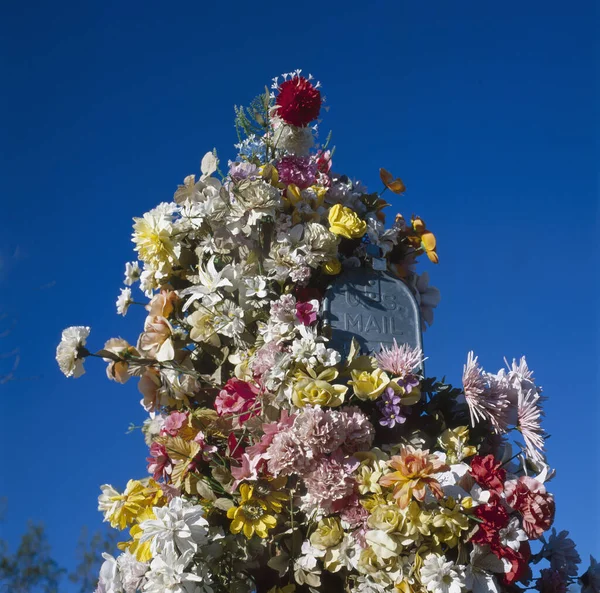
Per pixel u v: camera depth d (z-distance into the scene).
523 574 1.98
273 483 2.02
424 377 2.21
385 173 2.73
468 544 1.89
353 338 2.16
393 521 1.81
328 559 1.94
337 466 1.92
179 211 2.48
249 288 2.26
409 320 2.35
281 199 2.42
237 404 2.13
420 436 2.09
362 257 2.47
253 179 2.43
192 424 2.19
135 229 2.47
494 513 1.86
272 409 2.08
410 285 2.62
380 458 1.97
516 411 2.14
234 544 2.04
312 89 2.69
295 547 2.02
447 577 1.79
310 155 2.86
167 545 1.86
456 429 2.09
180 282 2.51
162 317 2.31
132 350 2.31
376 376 2.05
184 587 1.88
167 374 2.32
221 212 2.37
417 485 1.79
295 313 2.17
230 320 2.24
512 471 2.14
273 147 2.77
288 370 2.06
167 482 2.17
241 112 2.78
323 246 2.33
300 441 1.93
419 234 2.66
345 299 2.34
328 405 2.01
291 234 2.35
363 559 1.87
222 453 2.21
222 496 2.10
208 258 2.47
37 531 7.47
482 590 1.84
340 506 1.93
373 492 1.90
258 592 2.13
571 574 2.09
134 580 2.17
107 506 2.23
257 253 2.40
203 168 2.55
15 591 7.07
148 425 2.39
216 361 2.35
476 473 1.94
